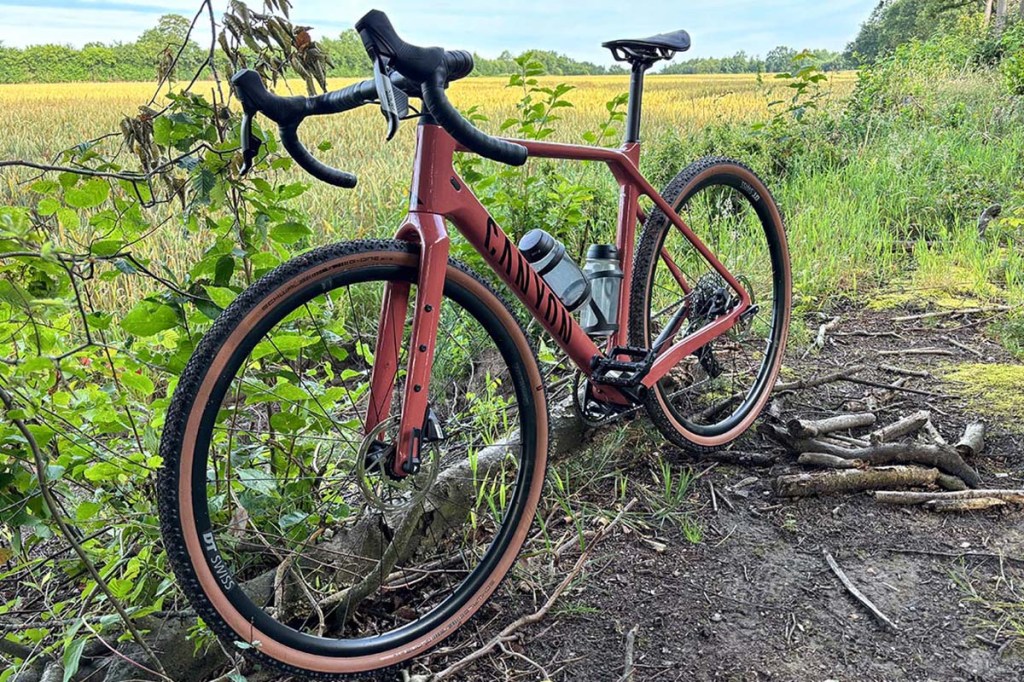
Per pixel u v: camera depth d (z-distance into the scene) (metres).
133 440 1.89
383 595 2.00
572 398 2.60
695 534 2.23
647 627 1.91
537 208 3.40
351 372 2.06
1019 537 2.16
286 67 1.79
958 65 13.54
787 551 2.16
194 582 1.40
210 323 1.84
